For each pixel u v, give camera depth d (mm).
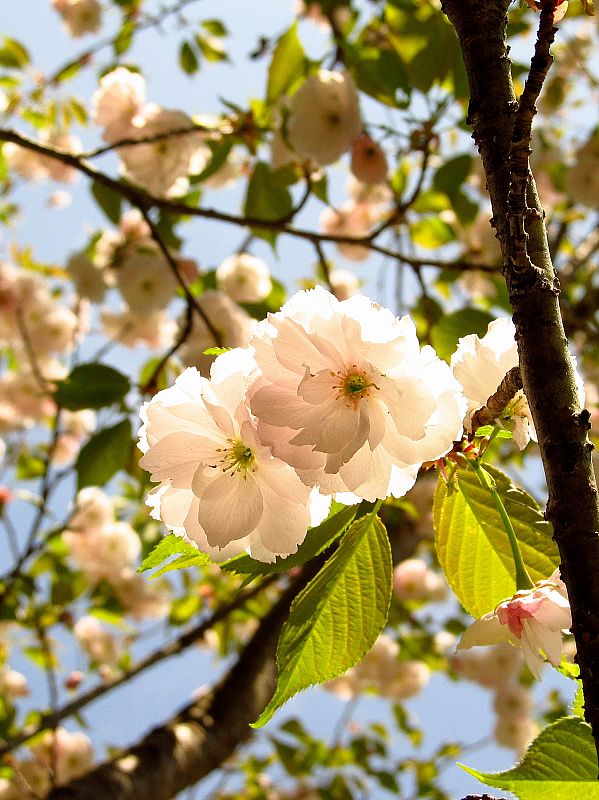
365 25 851
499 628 245
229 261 866
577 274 1109
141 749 694
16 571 832
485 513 280
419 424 239
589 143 912
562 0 220
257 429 242
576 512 208
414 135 643
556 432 214
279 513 254
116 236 906
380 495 249
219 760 729
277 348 243
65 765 935
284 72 708
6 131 619
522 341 223
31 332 977
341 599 267
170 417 263
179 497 265
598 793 217
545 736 220
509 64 249
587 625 199
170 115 708
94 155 640
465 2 253
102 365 620
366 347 242
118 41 975
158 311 896
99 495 971
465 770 221
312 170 703
